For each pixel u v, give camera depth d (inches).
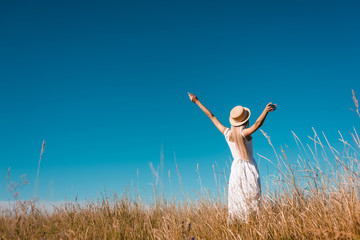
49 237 149.9
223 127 187.5
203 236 144.0
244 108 182.9
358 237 105.2
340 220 117.7
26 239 145.9
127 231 165.0
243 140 170.6
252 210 150.0
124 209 202.8
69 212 195.0
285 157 150.9
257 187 160.9
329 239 109.7
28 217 163.0
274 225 131.4
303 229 124.6
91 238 153.0
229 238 135.3
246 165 168.1
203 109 196.7
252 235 131.4
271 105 154.2
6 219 150.9
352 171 128.0
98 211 201.3
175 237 144.8
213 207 178.4
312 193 142.2
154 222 188.2
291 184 148.4
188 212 180.7
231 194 166.4
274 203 150.3
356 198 122.3
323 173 141.8
